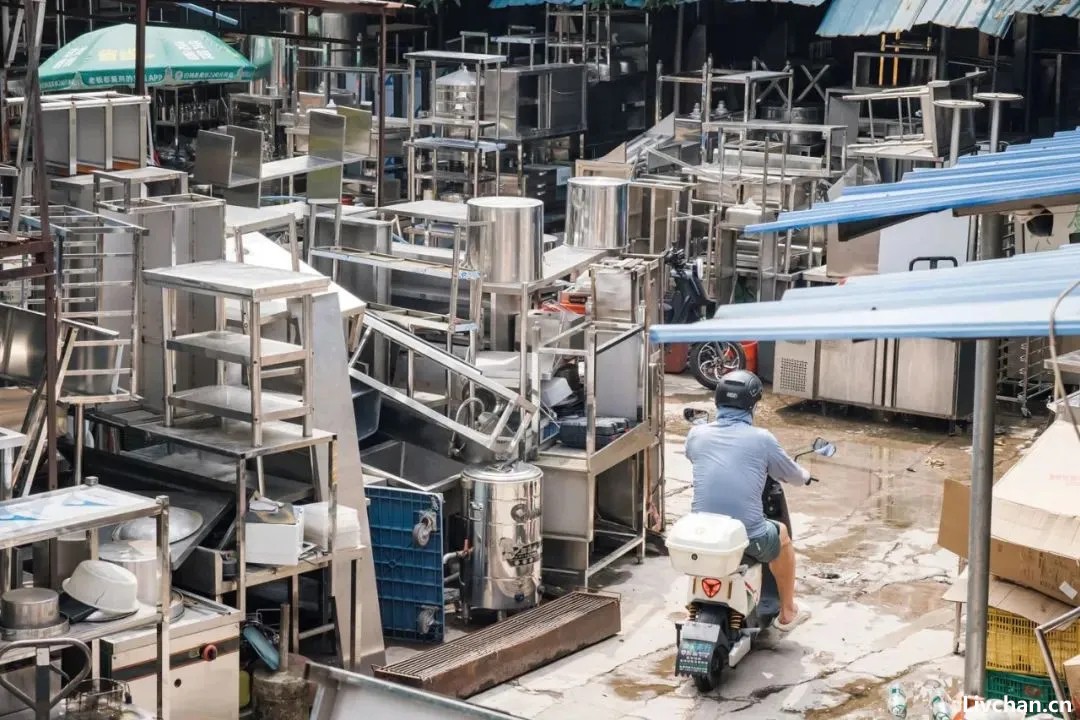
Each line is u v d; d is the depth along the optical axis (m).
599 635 11.71
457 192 24.66
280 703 9.81
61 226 10.28
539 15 30.34
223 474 10.35
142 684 8.89
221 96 26.81
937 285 6.36
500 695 10.69
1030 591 9.91
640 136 25.62
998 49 25.89
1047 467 10.51
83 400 9.56
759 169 20.72
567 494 12.52
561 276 13.43
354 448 10.98
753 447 11.02
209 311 10.72
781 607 11.65
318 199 14.64
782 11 28.05
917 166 19.84
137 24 14.47
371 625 10.95
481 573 11.83
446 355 12.00
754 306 6.29
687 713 10.42
